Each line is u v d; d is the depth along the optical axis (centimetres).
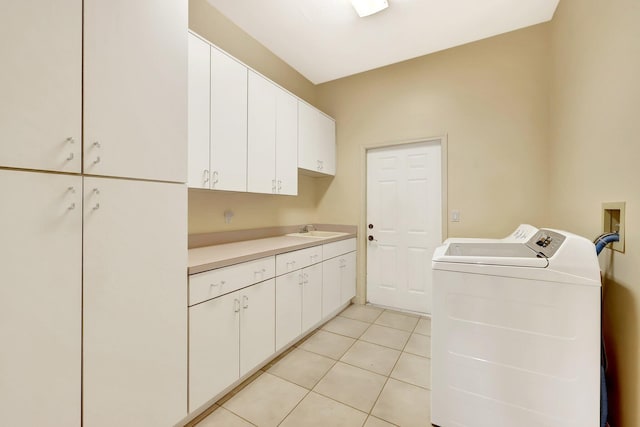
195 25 201
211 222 219
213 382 147
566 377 117
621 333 118
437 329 140
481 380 131
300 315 221
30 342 86
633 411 109
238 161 196
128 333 110
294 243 227
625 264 114
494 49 245
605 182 130
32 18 84
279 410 153
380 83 302
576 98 167
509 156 241
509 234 241
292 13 214
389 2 202
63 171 92
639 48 104
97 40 99
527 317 123
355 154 318
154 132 117
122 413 109
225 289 154
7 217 81
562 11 193
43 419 89
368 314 292
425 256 288
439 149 279
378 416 149
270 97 228
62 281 92
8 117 80
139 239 113
